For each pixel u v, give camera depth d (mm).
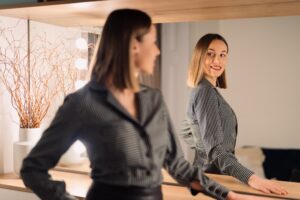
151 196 986
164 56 1585
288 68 1370
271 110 1398
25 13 1778
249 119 1432
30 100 1929
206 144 1480
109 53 964
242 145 1439
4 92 1914
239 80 1455
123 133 955
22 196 1720
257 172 1406
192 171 1134
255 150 1416
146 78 1558
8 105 1937
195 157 1545
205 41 1510
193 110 1534
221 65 1480
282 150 1379
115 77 957
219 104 1479
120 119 967
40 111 1941
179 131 1572
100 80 991
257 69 1421
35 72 1967
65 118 983
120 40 949
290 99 1363
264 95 1407
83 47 1914
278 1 1371
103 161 975
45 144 987
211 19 1511
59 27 1974
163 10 1589
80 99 984
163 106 1084
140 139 979
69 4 1564
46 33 1980
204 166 1516
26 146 1803
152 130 1004
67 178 1787
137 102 1037
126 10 979
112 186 973
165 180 1613
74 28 1941
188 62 1549
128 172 958
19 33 1934
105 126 961
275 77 1388
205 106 1487
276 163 1384
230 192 1142
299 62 1355
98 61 1000
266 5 1411
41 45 1978
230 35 1476
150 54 1000
